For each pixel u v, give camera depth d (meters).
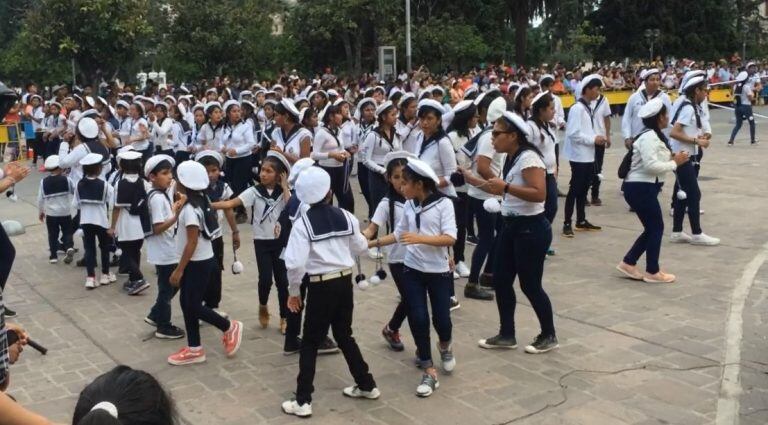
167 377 5.56
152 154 13.07
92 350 6.23
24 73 32.16
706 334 5.98
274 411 4.93
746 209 10.75
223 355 6.00
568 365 5.48
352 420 4.75
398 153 5.70
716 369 5.30
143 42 28.02
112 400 1.72
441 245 5.10
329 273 4.77
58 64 27.19
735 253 8.43
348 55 34.44
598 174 11.32
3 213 12.57
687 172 8.73
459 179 6.79
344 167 9.39
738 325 6.14
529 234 5.46
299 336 5.98
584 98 9.44
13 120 19.20
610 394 4.97
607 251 8.76
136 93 23.16
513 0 41.41
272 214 6.30
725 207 10.93
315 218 4.83
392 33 35.19
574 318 6.47
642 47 51.06
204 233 5.70
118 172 8.28
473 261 7.16
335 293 4.79
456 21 38.84
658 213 7.33
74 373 5.73
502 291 5.78
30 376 5.68
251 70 31.41
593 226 9.84
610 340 5.93
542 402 4.89
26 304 7.57
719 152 16.97
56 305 7.52
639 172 7.27
